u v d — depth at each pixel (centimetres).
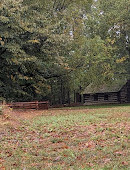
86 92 3703
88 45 2591
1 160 658
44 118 1501
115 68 2903
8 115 1325
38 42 2173
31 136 965
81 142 835
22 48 2316
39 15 2472
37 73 2578
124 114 1616
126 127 1055
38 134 1003
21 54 2117
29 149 769
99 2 3195
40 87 2853
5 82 2416
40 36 2278
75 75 2706
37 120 1404
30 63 2331
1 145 812
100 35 3098
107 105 3073
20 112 2000
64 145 805
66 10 3062
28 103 2303
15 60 2061
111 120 1316
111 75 2631
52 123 1271
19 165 612
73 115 1670
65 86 3419
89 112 1900
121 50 3112
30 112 2017
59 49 2462
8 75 2370
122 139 830
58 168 570
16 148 779
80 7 3350
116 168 545
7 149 767
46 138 930
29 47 2330
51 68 2702
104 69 2609
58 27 2577
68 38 2486
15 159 664
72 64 2675
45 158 666
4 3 2017
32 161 645
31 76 2556
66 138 902
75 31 2955
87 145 789
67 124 1208
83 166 579
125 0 2869
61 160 645
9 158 674
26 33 2277
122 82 3309
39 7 2684
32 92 2856
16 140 891
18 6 2159
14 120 1331
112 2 3108
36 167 588
